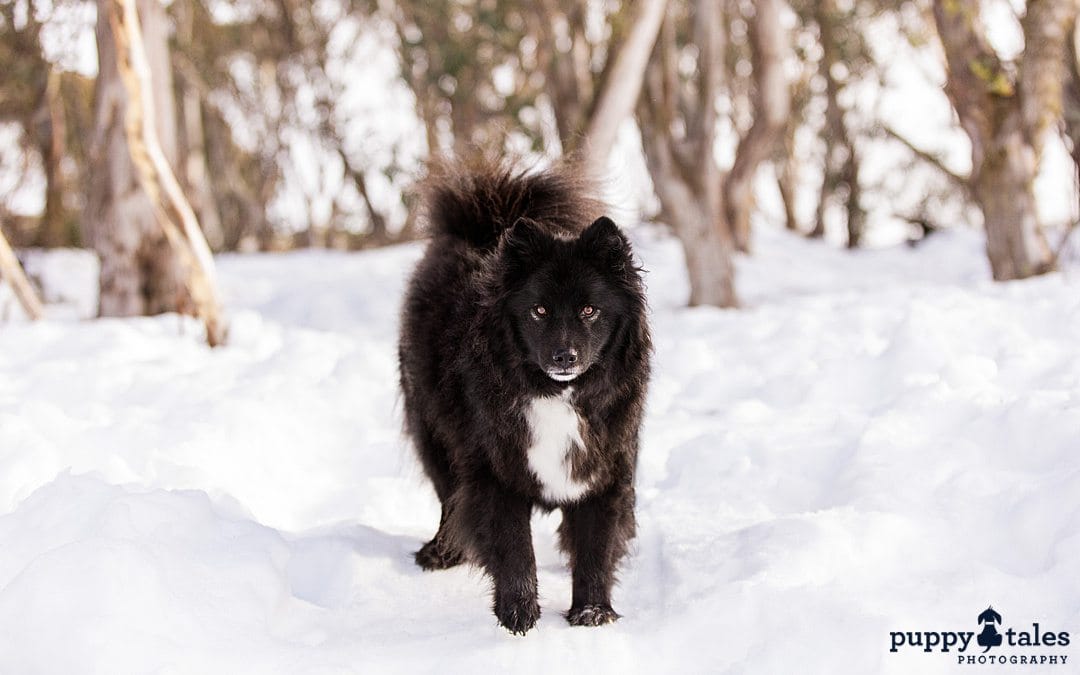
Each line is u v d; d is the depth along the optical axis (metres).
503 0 20.78
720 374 7.52
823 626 3.39
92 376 7.17
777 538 4.12
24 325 8.88
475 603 4.10
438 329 4.32
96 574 3.40
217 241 28.42
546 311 3.83
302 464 5.94
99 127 10.41
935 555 3.98
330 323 12.20
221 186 31.84
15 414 5.73
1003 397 5.29
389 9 26.06
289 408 6.52
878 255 23.84
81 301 16.02
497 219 4.73
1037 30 10.88
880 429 5.21
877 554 3.99
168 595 3.52
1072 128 11.37
